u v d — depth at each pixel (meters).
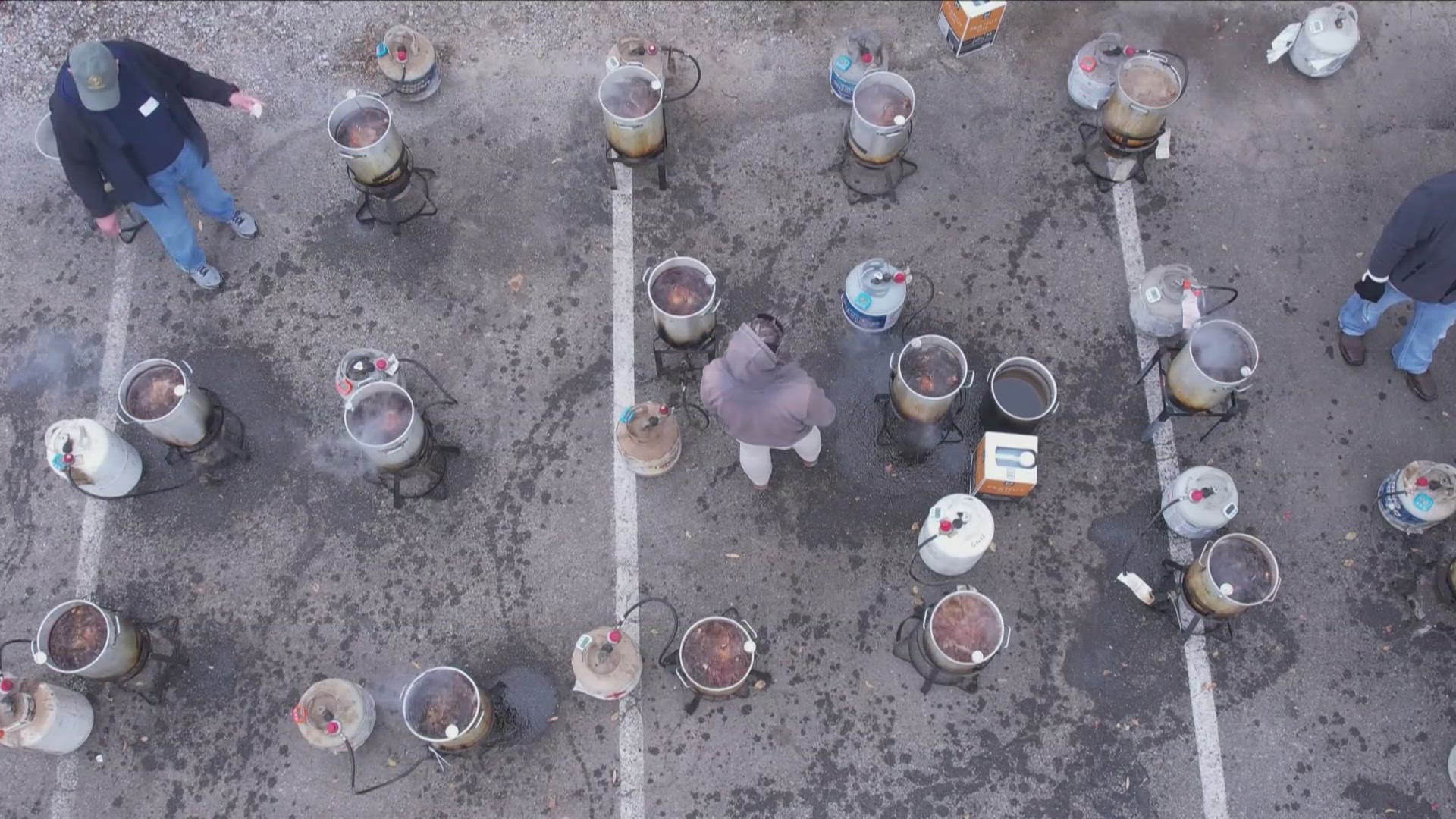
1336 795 4.65
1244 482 5.26
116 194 5.17
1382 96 6.27
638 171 6.09
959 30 6.23
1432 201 4.36
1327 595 5.02
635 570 5.14
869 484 5.30
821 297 5.75
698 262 5.05
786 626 5.02
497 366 5.61
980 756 4.75
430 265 5.87
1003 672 4.90
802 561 5.15
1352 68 6.35
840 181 6.05
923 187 6.03
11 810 4.72
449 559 5.17
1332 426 5.39
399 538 5.21
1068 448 5.35
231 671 4.96
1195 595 4.64
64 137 4.54
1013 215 5.95
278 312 5.76
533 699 4.87
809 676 4.91
